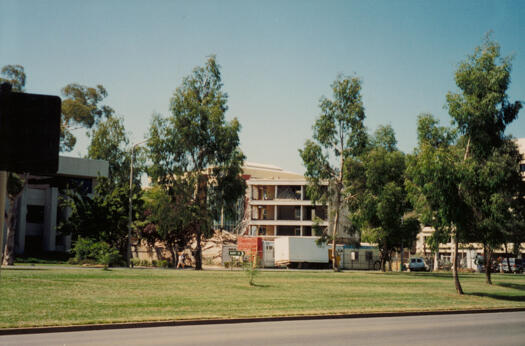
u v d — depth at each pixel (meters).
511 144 34.66
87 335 12.43
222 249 61.81
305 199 91.38
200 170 48.50
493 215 26.00
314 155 50.31
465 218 25.66
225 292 24.08
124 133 70.62
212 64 51.16
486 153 26.45
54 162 3.69
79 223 45.56
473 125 25.72
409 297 25.47
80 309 16.69
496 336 13.33
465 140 27.36
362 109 50.25
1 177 3.57
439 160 25.19
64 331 13.29
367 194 49.50
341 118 50.38
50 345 10.58
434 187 25.55
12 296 18.91
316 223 51.66
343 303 21.72
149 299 20.20
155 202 47.66
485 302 24.92
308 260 62.47
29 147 3.62
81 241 44.28
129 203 44.88
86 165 63.66
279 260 63.00
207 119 48.75
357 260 67.44
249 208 91.06
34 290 20.94
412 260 67.94
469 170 25.08
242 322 16.06
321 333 13.18
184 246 60.31
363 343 11.45
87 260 44.72
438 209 26.38
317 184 51.34
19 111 3.63
